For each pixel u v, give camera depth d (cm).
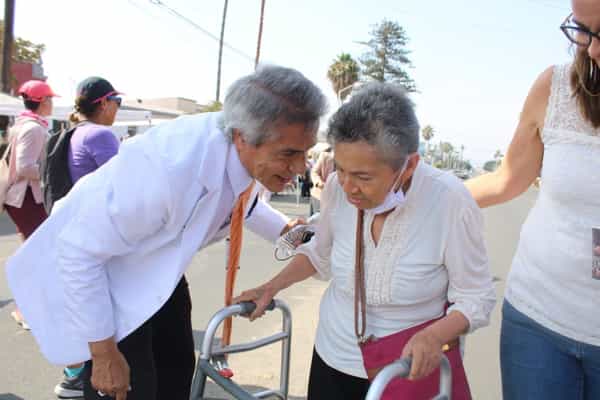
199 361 172
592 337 154
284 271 197
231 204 183
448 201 155
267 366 350
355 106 142
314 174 381
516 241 973
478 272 160
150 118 1633
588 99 146
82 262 161
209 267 628
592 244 149
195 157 166
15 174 393
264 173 171
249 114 158
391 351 164
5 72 1362
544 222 161
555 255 156
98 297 165
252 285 557
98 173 171
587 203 150
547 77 162
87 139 320
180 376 224
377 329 168
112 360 171
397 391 160
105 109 341
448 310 160
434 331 148
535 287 163
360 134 139
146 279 175
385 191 148
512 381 173
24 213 404
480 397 325
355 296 168
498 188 185
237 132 168
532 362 165
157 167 161
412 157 150
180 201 163
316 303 493
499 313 482
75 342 168
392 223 159
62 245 163
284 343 198
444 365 147
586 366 157
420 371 139
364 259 167
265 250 756
